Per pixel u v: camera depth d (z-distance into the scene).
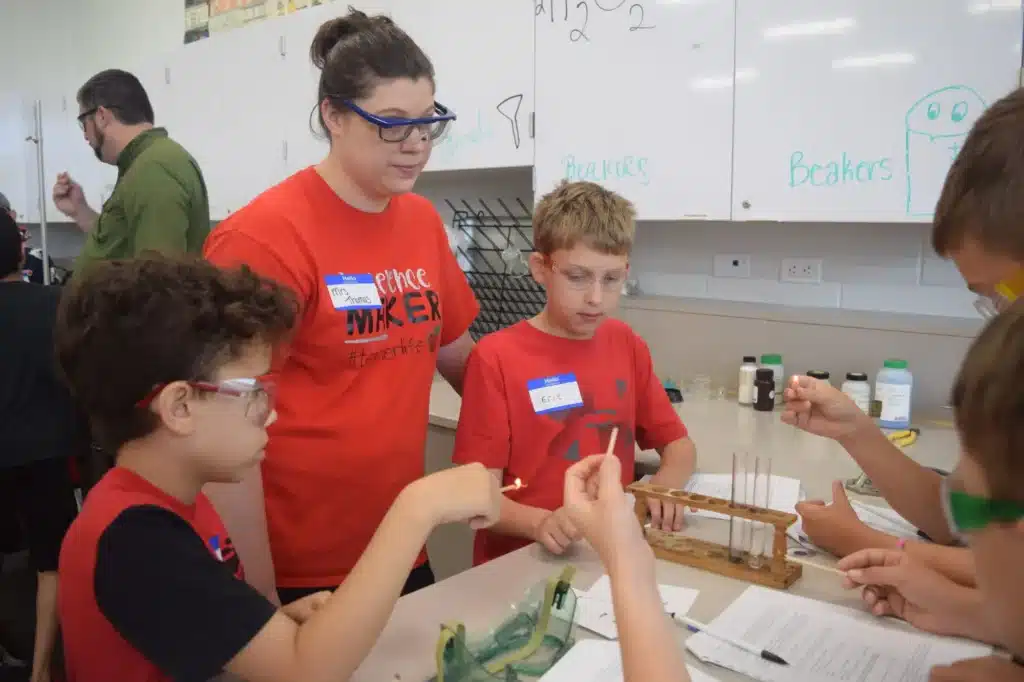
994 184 0.74
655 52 2.06
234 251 1.14
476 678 0.77
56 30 4.66
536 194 2.35
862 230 2.14
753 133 1.93
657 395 1.55
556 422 1.40
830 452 1.65
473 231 2.96
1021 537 0.54
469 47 2.44
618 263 1.36
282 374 1.21
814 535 1.13
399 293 1.29
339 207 1.23
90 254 2.34
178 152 2.29
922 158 1.70
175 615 0.70
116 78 2.43
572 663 0.81
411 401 1.33
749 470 1.39
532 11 2.27
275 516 1.25
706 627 0.89
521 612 0.91
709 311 2.27
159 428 0.78
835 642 0.86
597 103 2.18
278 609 0.80
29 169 4.66
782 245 2.29
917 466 1.13
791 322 2.12
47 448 1.89
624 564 0.68
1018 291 0.75
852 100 1.78
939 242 0.83
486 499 0.88
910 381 1.83
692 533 1.18
